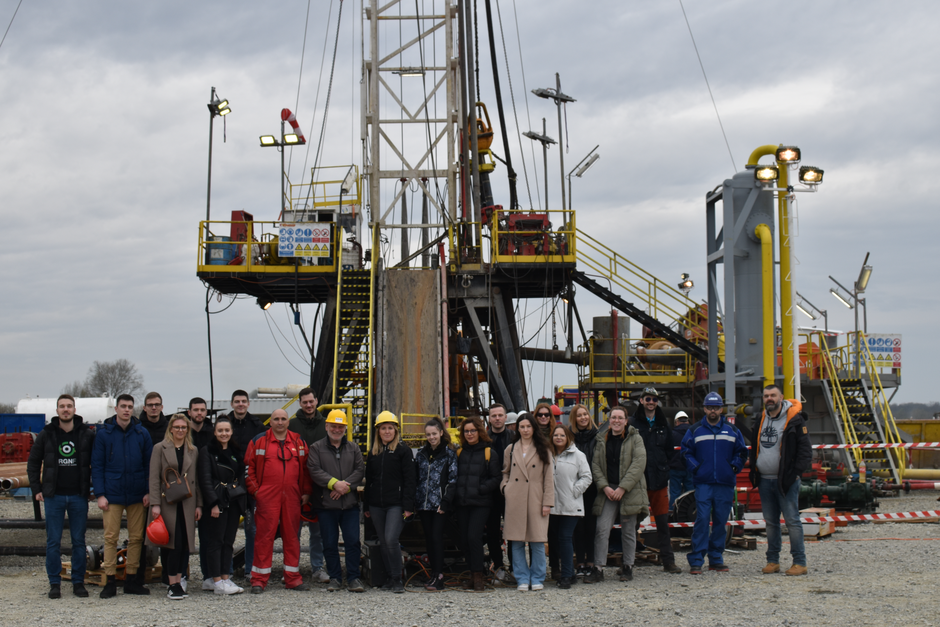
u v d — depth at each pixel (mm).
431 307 20984
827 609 7484
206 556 9148
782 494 9695
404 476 9156
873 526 14430
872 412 21312
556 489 9117
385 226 22719
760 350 18219
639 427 10117
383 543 9195
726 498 9945
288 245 21219
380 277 21234
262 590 9086
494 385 21641
